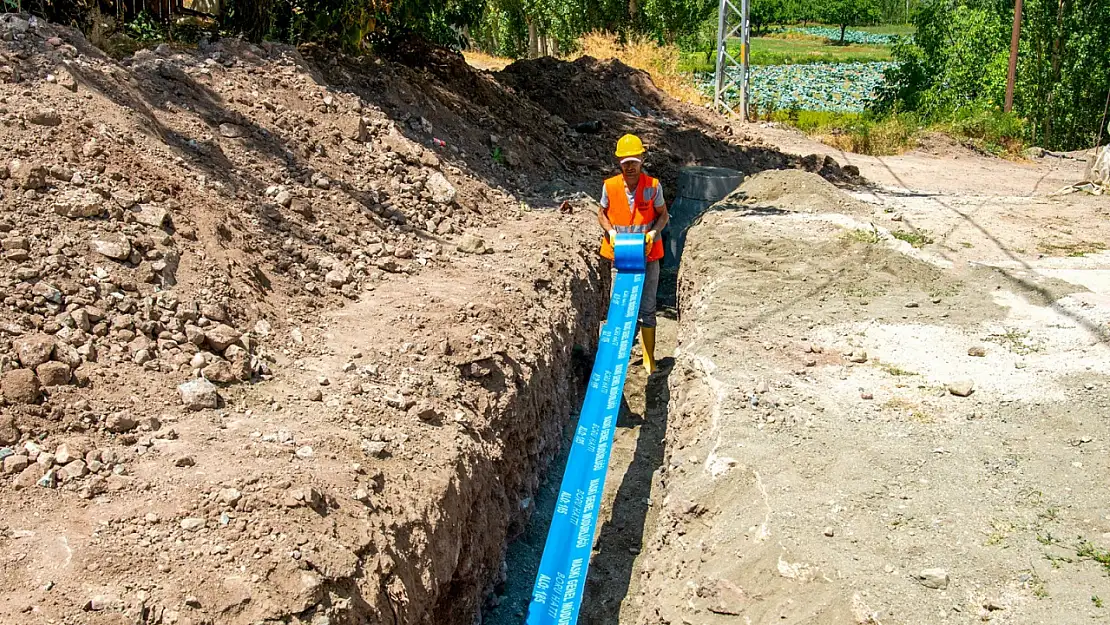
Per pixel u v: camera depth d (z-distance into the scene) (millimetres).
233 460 4047
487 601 5168
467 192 8617
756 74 43875
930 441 4844
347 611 3516
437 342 5656
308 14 9594
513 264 7234
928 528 4125
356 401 4805
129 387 4316
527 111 12820
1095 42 23547
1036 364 5688
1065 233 8883
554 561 5102
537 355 6215
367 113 8484
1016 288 6938
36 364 4117
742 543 4199
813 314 6641
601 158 12859
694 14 29344
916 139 18703
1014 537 4031
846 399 5336
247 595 3363
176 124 6641
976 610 3645
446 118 10062
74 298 4562
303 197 6781
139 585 3289
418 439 4719
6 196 4922
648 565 4988
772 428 5023
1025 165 17797
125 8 8938
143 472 3857
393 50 11586
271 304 5551
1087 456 4629
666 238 11164
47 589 3186
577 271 7879
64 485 3678
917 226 9133
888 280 7254
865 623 3633
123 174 5523
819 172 14344
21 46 6129
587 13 28031
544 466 6414
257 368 4840
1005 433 4887
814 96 36156
